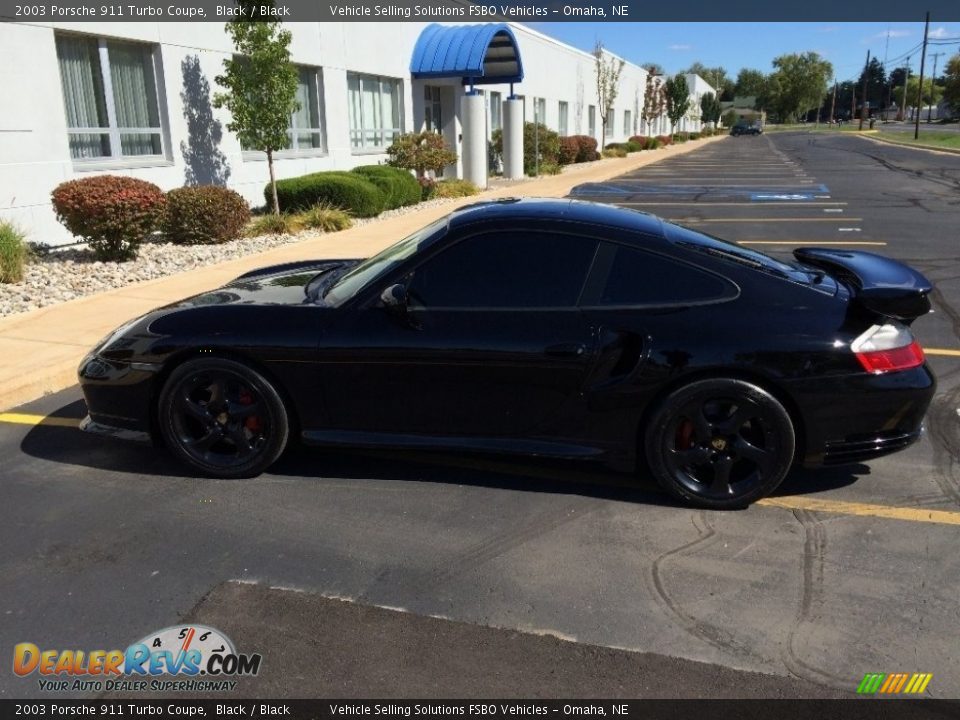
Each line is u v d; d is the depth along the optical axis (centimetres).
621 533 352
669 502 382
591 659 267
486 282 375
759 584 311
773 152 4312
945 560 328
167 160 1211
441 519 366
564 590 308
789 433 358
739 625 285
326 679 259
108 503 382
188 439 405
